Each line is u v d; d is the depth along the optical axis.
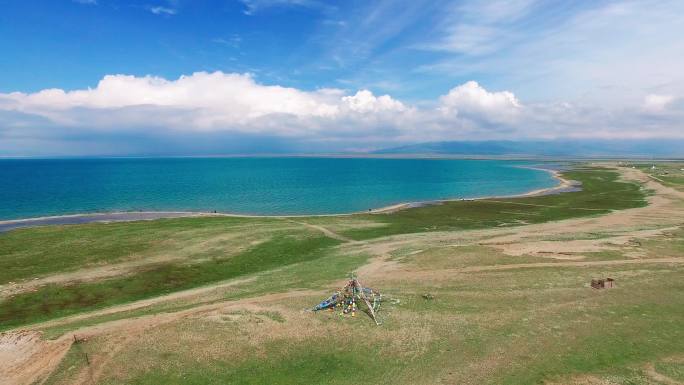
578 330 30.59
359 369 26.17
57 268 49.56
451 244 58.06
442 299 37.22
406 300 37.12
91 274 47.47
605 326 31.14
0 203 110.50
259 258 55.03
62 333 30.72
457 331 30.92
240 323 32.53
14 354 27.77
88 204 110.00
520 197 114.88
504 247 54.75
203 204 111.81
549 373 25.11
